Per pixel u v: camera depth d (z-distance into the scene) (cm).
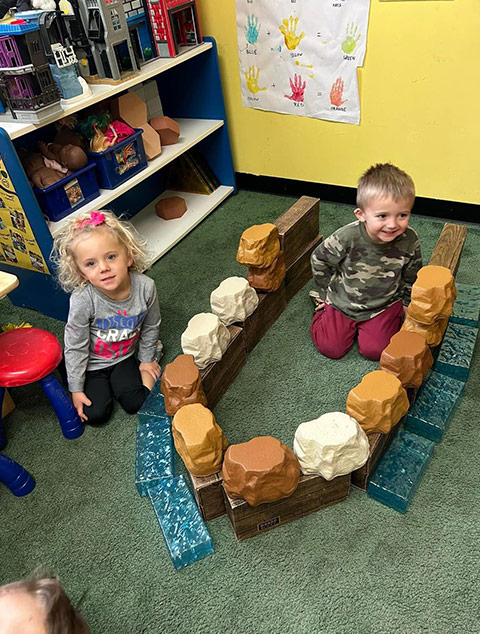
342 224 200
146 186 224
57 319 171
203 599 95
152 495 109
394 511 104
